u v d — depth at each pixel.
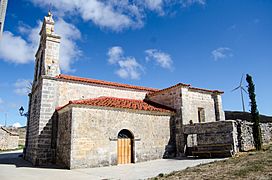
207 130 17.75
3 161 19.39
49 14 21.56
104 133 16.28
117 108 17.11
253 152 15.25
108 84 22.00
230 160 12.20
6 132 43.91
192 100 21.56
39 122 17.77
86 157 15.19
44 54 20.12
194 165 13.17
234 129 16.66
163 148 18.95
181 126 19.59
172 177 9.41
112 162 16.14
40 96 18.53
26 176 11.68
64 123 16.75
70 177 11.49
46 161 17.25
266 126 21.78
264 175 7.86
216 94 23.58
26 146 22.05
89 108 16.05
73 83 20.16
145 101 22.92
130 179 10.45
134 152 17.33
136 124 18.00
